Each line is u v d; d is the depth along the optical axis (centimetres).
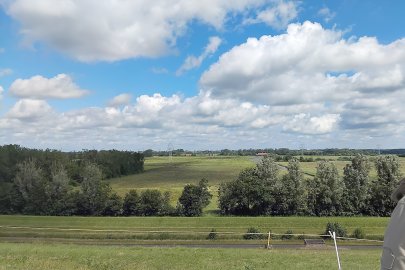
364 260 2298
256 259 2244
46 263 1864
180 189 11025
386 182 8162
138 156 15525
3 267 1725
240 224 7306
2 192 9144
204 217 7825
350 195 8081
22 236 6544
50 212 8712
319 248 4428
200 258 2239
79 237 6303
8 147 10356
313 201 8181
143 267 1862
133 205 8369
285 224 7238
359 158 8312
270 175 8369
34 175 9175
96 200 8494
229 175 14088
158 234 6191
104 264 1917
